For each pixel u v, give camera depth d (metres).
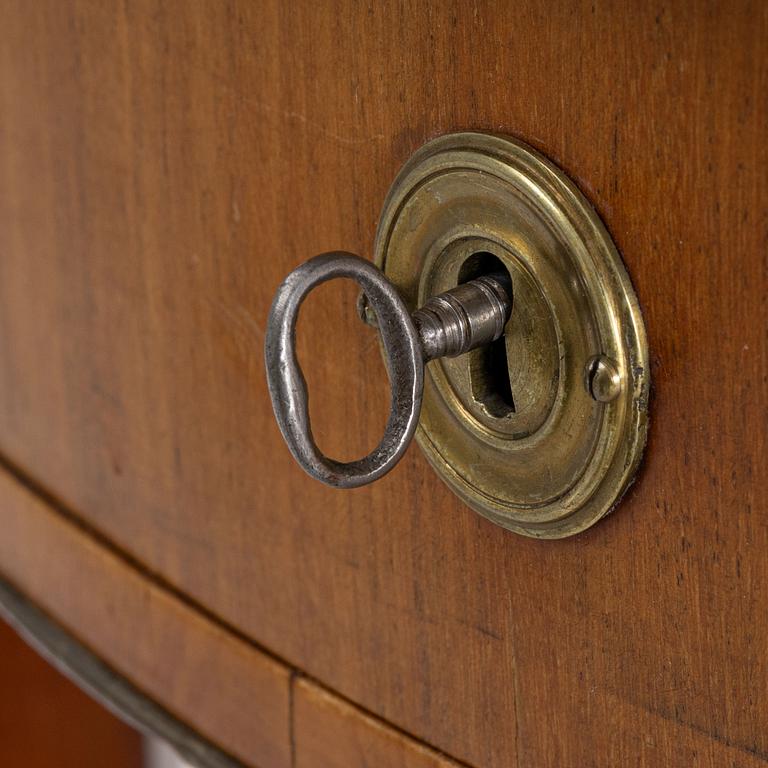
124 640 0.41
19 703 0.57
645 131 0.29
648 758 0.31
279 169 0.34
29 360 0.42
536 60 0.30
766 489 0.29
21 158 0.40
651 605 0.30
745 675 0.29
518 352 0.31
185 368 0.37
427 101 0.31
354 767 0.36
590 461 0.30
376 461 0.30
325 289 0.34
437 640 0.34
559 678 0.32
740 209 0.28
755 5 0.27
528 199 0.30
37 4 0.38
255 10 0.33
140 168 0.37
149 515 0.39
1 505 0.44
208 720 0.39
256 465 0.36
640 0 0.28
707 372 0.29
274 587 0.37
